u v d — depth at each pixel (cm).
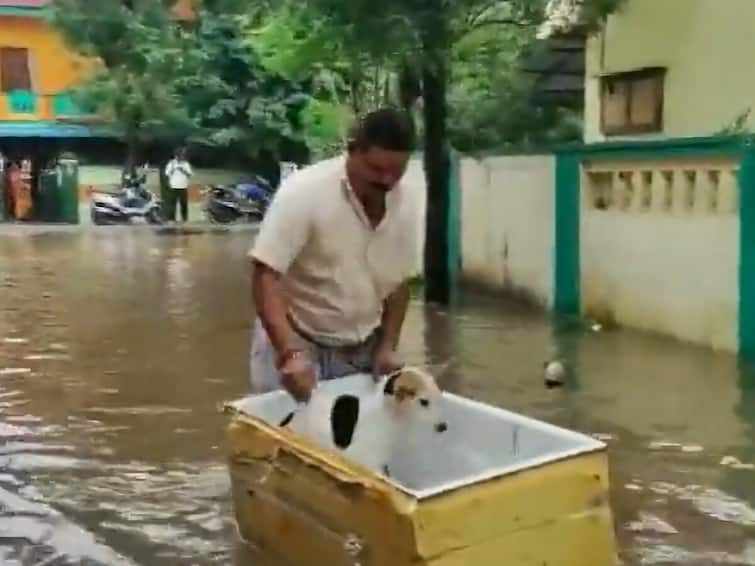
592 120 1303
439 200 1122
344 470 371
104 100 2620
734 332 819
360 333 453
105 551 471
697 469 568
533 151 1060
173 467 586
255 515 429
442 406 430
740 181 798
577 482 368
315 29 1062
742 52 1060
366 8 997
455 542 345
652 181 899
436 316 1044
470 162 1187
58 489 552
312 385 426
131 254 1747
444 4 1002
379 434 433
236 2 1228
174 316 1069
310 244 431
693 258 855
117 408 709
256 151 2772
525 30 1219
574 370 796
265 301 425
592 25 1180
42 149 2873
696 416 666
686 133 1146
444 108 1129
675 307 883
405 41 999
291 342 426
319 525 387
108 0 2583
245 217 2577
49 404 721
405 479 432
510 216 1113
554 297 1041
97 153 2898
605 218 962
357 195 426
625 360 824
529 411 687
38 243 1975
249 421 427
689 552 463
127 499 536
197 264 1582
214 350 895
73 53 2723
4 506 528
